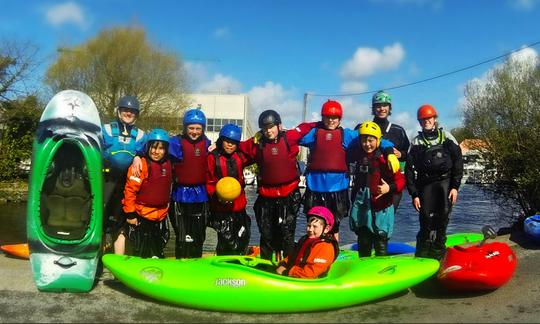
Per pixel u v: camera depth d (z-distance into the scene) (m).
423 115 6.05
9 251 7.71
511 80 14.80
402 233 17.45
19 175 28.44
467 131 15.82
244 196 6.50
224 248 6.43
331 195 6.21
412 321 4.55
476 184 15.49
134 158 5.76
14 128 28.00
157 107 42.28
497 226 16.05
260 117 6.05
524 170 13.73
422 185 6.17
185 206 6.19
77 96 5.55
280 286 4.81
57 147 5.34
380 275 5.13
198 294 4.86
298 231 17.11
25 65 28.86
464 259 5.18
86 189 5.48
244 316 4.80
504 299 5.12
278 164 6.09
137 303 5.11
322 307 4.87
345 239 15.62
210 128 77.75
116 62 41.09
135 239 5.87
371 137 5.93
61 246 5.39
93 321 4.56
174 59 43.00
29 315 4.66
